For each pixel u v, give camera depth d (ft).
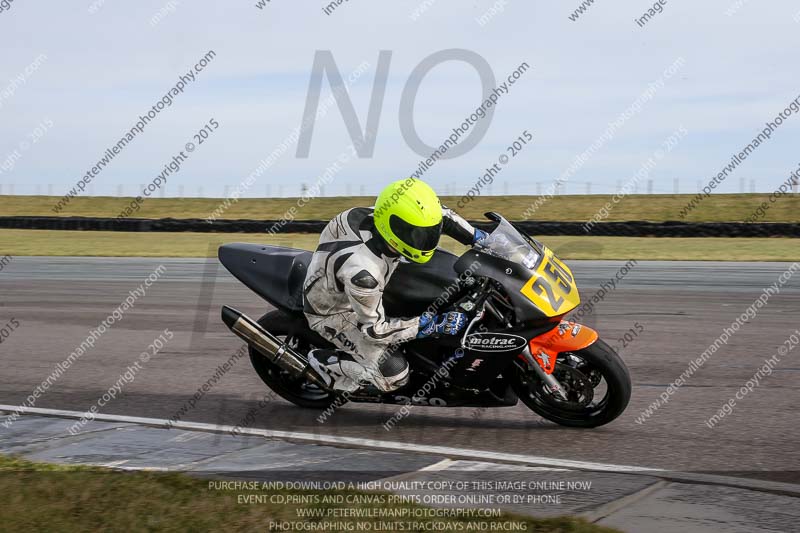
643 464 21.16
